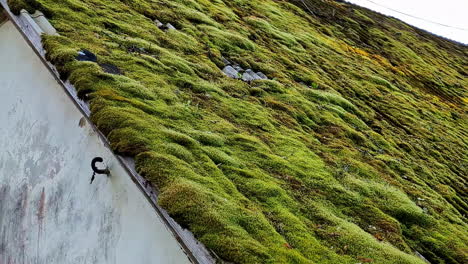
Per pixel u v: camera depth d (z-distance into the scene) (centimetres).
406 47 3017
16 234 639
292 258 410
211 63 1012
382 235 624
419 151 1221
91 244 493
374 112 1390
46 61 596
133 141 476
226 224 398
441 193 970
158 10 1191
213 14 1478
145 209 435
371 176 827
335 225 569
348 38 2548
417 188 905
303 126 948
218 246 364
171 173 445
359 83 1648
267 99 984
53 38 635
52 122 611
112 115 505
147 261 418
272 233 443
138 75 702
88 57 641
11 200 673
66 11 812
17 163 679
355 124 1135
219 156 591
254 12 1878
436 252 677
